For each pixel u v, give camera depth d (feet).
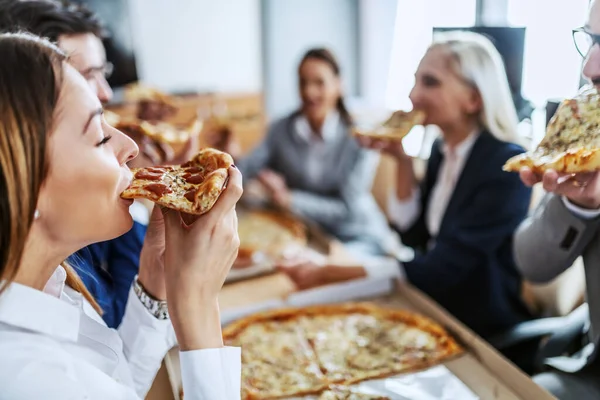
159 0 10.43
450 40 4.93
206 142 8.37
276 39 11.41
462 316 4.90
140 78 10.50
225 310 4.33
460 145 5.13
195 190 2.45
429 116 5.10
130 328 3.10
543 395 3.10
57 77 2.03
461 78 4.74
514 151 4.69
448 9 6.79
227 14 11.04
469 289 4.88
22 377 1.98
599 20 2.92
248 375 3.59
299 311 4.37
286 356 3.82
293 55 11.65
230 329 4.10
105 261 3.92
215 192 2.31
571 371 3.52
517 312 4.93
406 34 8.00
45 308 2.21
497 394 3.28
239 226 6.62
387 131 5.81
